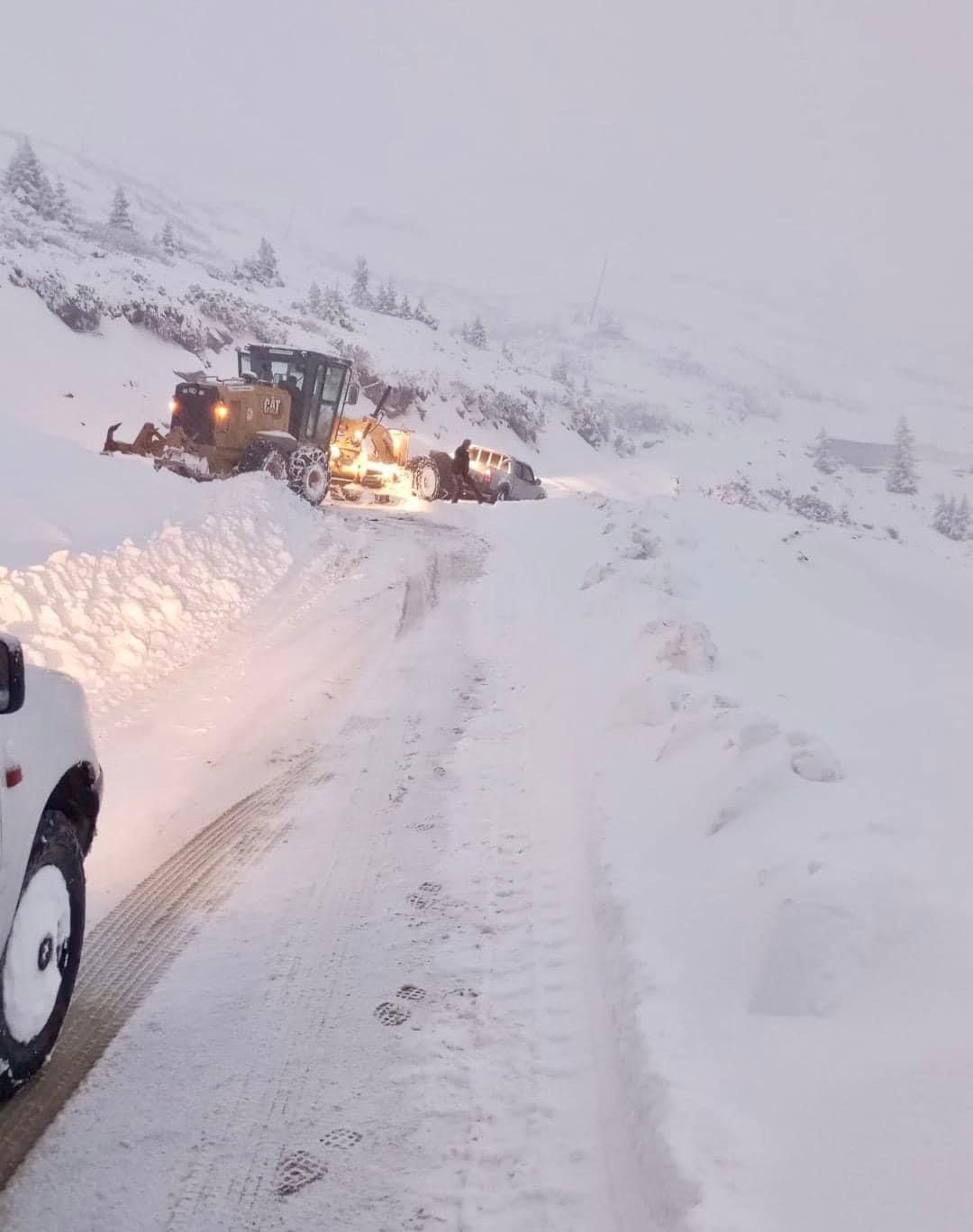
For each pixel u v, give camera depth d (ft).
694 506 67.05
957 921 10.02
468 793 18.35
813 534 64.80
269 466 55.62
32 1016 9.11
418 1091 10.02
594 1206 8.39
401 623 32.60
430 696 24.63
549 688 24.98
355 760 20.15
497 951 12.83
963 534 303.48
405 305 256.11
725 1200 7.32
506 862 15.49
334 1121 9.56
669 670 24.06
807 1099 8.26
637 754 18.60
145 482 44.42
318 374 61.77
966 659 30.76
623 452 255.70
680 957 11.25
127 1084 9.98
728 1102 8.57
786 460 372.79
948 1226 6.31
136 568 30.58
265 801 17.99
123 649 25.03
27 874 9.05
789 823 13.84
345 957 12.66
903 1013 9.02
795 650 28.63
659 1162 8.11
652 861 14.01
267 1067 10.36
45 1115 9.42
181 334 119.96
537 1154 9.09
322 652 28.43
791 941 10.16
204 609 30.53
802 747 15.69
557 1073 10.27
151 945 12.81
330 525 50.96
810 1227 6.81
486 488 85.56
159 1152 9.05
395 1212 8.44
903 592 54.85
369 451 72.28
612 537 49.01
